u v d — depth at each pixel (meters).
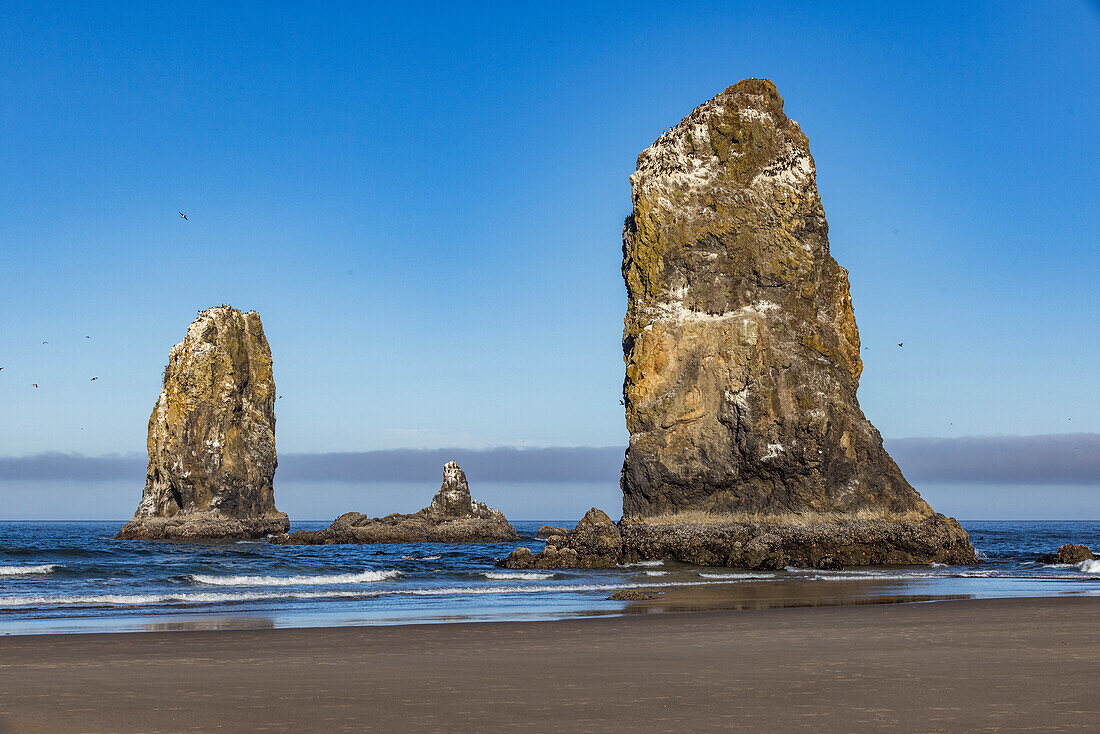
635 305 63.97
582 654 18.23
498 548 97.88
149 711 12.60
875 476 59.72
